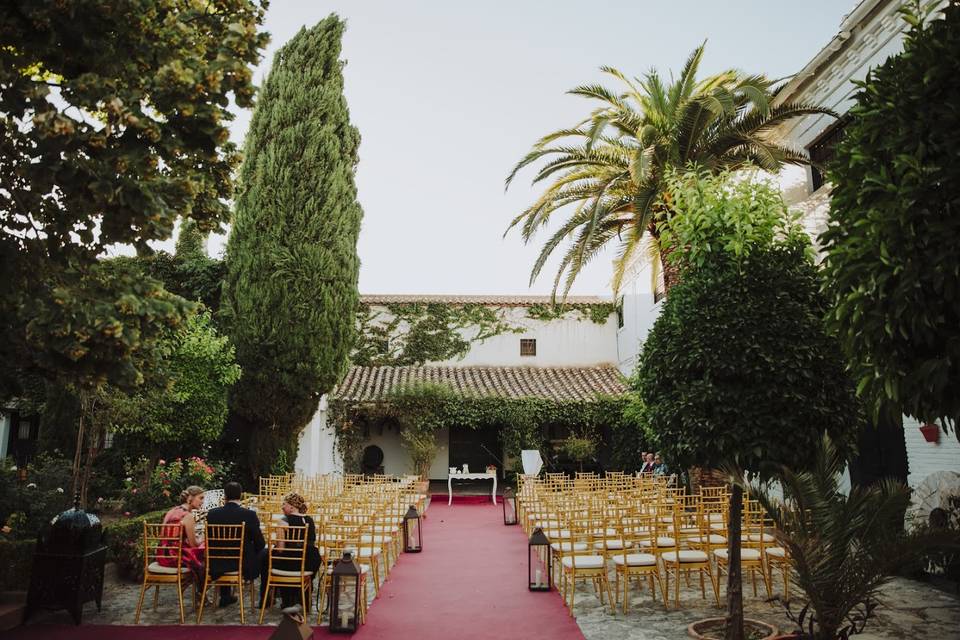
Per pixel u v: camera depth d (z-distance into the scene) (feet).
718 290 19.83
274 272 53.83
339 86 59.31
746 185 21.99
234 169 17.90
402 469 72.90
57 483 31.37
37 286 15.25
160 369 18.02
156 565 22.56
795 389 18.26
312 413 56.85
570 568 24.00
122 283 15.23
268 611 23.48
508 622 22.53
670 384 20.39
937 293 12.59
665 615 23.07
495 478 65.26
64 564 21.84
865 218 14.10
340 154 58.75
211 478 46.47
